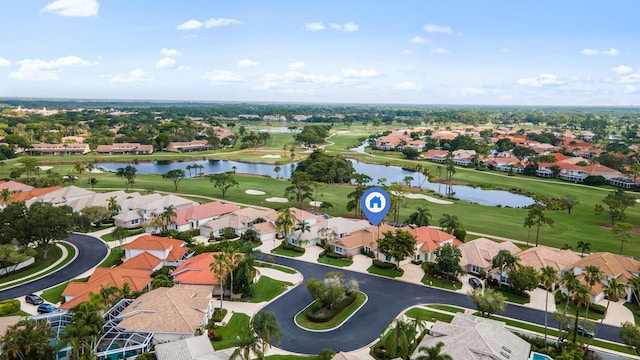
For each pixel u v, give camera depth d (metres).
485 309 66.06
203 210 119.81
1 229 87.06
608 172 194.50
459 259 84.56
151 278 81.44
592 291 74.88
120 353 54.88
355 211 130.50
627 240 100.94
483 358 51.03
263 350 52.66
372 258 96.69
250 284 76.75
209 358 52.03
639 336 56.09
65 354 56.06
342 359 50.97
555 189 179.25
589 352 60.09
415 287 81.75
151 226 108.31
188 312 62.59
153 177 188.25
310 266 91.50
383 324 67.62
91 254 96.31
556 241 107.19
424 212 110.56
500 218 128.50
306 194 135.12
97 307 60.12
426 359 47.97
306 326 66.69
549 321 69.50
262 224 110.56
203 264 81.81
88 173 193.75
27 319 57.06
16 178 171.00
